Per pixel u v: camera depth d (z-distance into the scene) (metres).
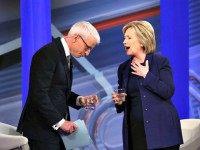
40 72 5.73
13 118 9.45
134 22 5.95
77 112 9.79
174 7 9.68
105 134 9.96
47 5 9.22
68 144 5.97
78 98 6.61
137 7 9.85
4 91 9.35
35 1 9.14
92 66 9.78
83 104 6.57
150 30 5.88
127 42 5.91
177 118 5.87
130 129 6.03
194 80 10.18
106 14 9.73
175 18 9.70
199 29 10.14
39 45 9.20
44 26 9.21
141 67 5.74
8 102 9.39
